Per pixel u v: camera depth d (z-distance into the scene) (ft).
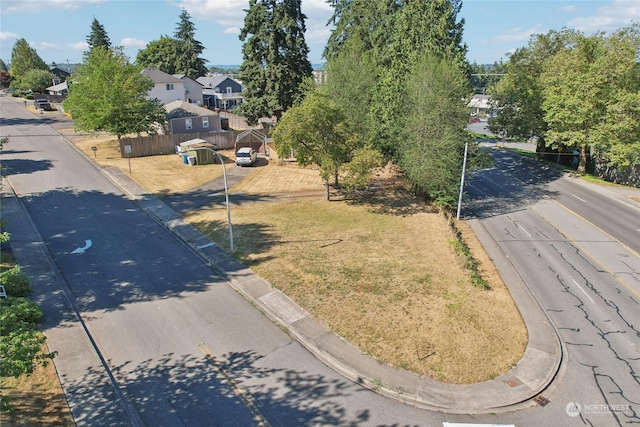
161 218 80.64
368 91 104.53
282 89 147.13
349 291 54.90
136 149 128.26
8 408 29.35
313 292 54.54
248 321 48.49
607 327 49.14
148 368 40.57
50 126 168.45
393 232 77.10
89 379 38.27
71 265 61.41
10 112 202.28
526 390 38.40
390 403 36.70
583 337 47.19
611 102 102.06
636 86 104.01
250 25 145.48
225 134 143.64
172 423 34.19
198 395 37.22
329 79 109.50
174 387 38.14
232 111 190.90
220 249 67.46
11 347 28.99
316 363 41.65
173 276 59.11
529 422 35.01
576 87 105.19
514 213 90.68
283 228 77.71
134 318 48.70
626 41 102.68
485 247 71.97
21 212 81.10
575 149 136.56
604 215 89.35
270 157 133.59
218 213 84.58
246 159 121.49
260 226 78.28
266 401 36.65
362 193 102.12
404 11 95.45
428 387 38.47
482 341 45.32
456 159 86.12
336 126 84.23
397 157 94.38
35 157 121.19
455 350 43.68
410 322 48.21
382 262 63.98
